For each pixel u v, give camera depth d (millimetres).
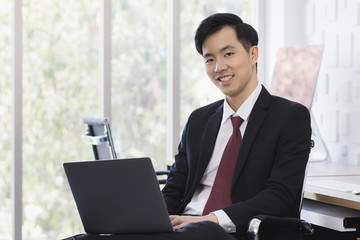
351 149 3982
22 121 4121
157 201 2092
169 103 4562
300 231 2318
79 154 4348
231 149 2555
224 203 2479
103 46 4324
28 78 4191
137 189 2098
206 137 2645
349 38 3996
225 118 2625
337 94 4129
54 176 4277
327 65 4238
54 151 4273
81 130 4352
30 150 4207
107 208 2166
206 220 2199
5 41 4141
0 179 4141
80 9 4332
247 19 4840
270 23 4746
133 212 2129
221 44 2529
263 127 2508
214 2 4719
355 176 3186
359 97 3904
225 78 2547
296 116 2484
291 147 2434
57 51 4277
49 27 4250
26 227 4203
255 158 2465
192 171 2654
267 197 2346
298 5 4586
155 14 4547
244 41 2559
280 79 4258
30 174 4207
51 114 4266
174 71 4516
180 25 4555
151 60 4535
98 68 4391
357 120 3922
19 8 4086
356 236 2764
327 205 2840
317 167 3654
